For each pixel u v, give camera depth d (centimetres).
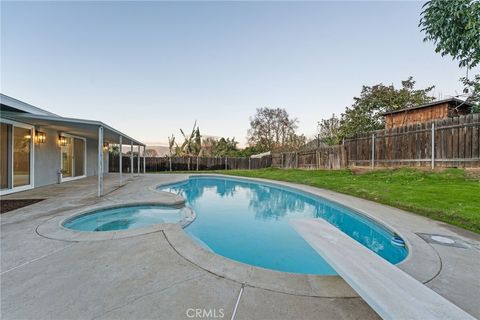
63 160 944
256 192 970
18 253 270
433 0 375
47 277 218
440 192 562
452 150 734
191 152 2380
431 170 764
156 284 207
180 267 239
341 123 1627
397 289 165
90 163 1212
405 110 1200
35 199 580
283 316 166
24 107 609
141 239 315
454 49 387
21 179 698
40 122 661
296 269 326
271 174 1382
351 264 203
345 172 1105
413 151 852
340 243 256
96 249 283
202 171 1859
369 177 902
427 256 268
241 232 476
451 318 135
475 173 659
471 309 175
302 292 196
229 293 194
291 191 890
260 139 2786
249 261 347
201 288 201
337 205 586
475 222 368
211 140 2870
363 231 468
